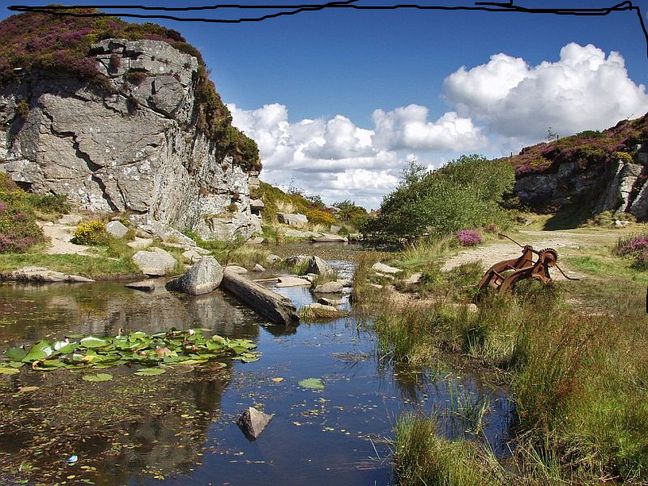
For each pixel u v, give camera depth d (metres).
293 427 6.19
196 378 7.91
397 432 5.77
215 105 33.25
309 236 40.16
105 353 8.98
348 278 18.75
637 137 35.41
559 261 17.33
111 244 21.89
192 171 32.28
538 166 41.34
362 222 40.06
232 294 15.78
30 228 20.73
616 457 5.09
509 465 5.22
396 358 9.02
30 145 26.72
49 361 8.50
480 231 23.94
